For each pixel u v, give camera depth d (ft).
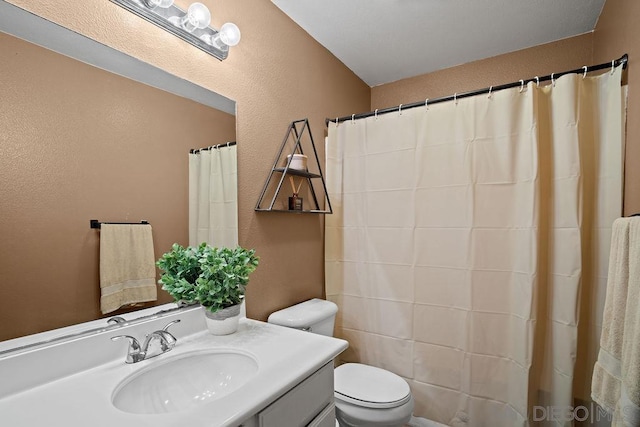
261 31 5.56
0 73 2.77
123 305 3.60
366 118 6.97
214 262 4.08
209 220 4.60
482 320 5.80
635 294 3.30
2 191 2.76
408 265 6.48
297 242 6.46
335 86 7.73
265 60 5.64
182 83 4.27
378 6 6.00
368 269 6.92
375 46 7.35
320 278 7.20
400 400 5.05
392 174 6.64
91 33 3.38
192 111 4.39
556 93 5.27
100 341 3.39
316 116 7.02
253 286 5.38
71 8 3.23
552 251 5.33
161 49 4.03
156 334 3.64
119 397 3.02
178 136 4.21
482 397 5.79
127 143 3.66
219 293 4.09
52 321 3.06
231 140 4.98
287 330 4.45
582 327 5.23
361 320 7.00
